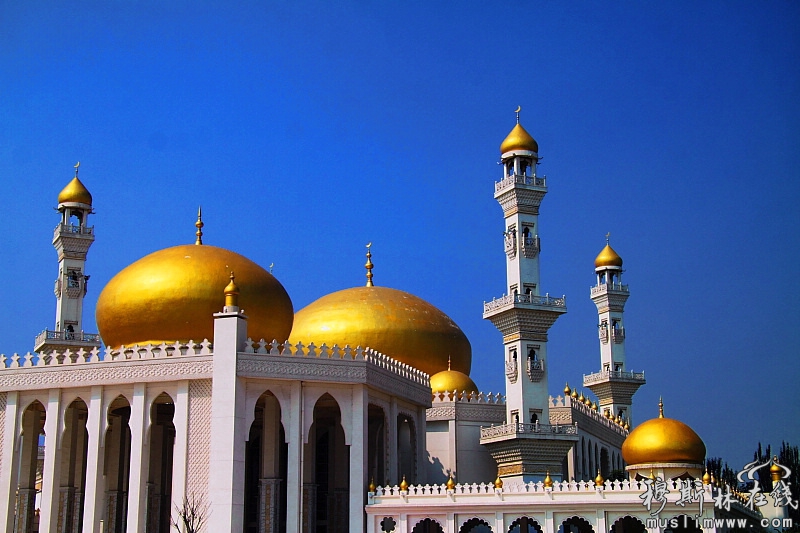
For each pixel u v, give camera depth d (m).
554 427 79.12
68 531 65.94
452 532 60.06
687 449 63.94
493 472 83.19
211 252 69.25
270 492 63.72
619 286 110.81
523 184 83.75
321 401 68.44
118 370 62.25
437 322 87.31
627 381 107.50
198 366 61.00
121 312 66.81
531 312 80.75
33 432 67.31
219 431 59.47
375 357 66.81
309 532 65.19
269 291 68.62
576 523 61.03
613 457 100.56
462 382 84.94
